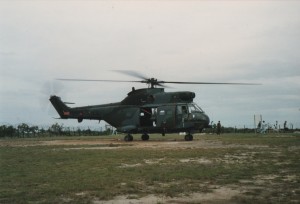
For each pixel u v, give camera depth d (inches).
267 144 928.3
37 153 754.2
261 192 318.3
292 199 288.8
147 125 1241.4
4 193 324.8
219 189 335.0
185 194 314.3
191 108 1189.7
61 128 2701.8
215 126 2583.7
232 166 485.7
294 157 587.5
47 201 292.8
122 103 1306.6
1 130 2459.4
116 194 316.5
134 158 606.5
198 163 524.4
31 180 392.5
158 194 315.9
